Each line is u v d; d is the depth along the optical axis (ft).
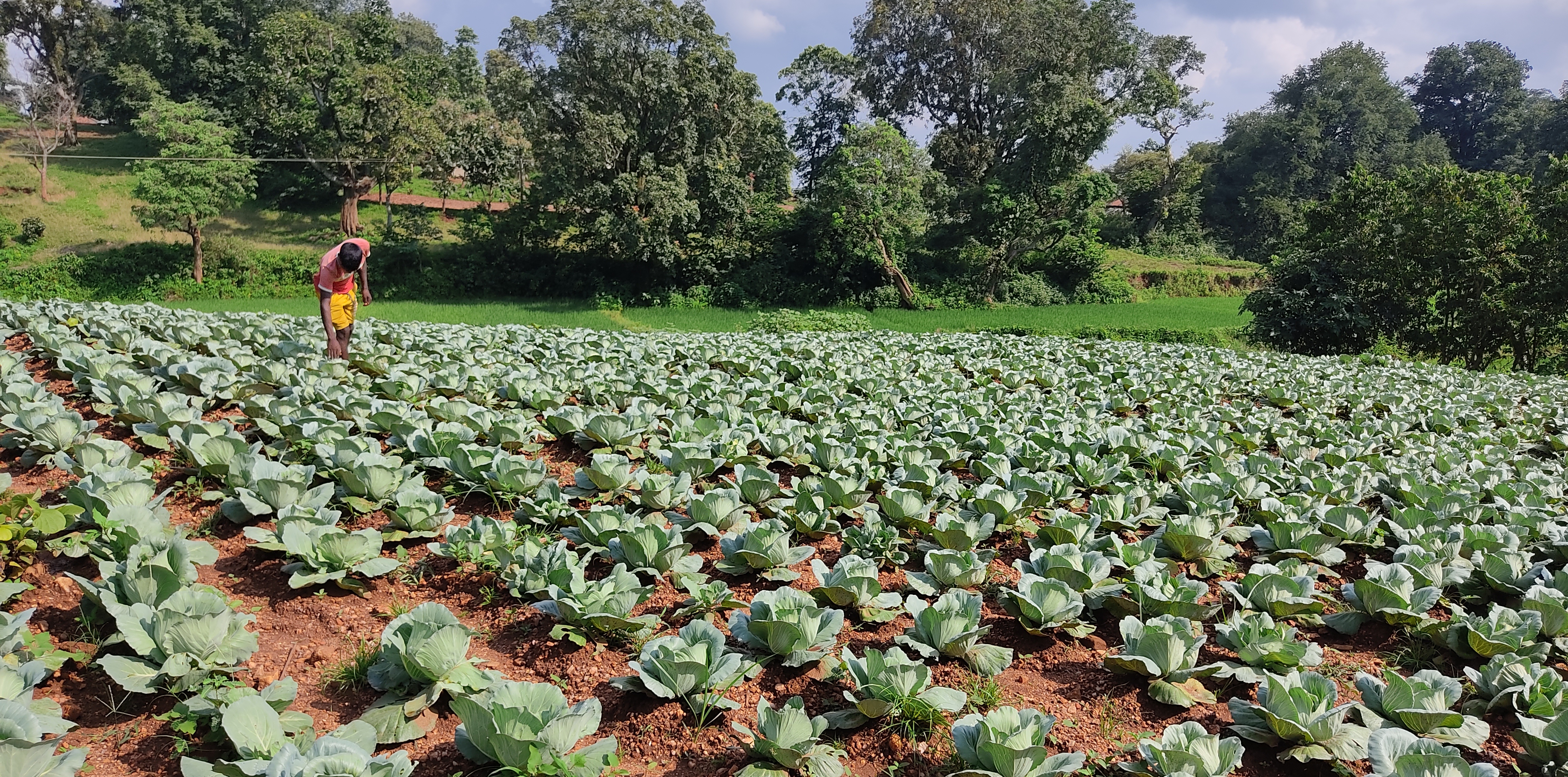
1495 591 19.56
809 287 165.17
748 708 14.29
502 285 161.17
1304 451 32.04
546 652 15.53
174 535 17.42
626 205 154.71
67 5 213.66
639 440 27.02
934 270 178.60
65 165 185.47
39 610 15.42
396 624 13.69
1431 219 93.56
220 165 139.74
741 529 20.65
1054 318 146.10
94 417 26.99
